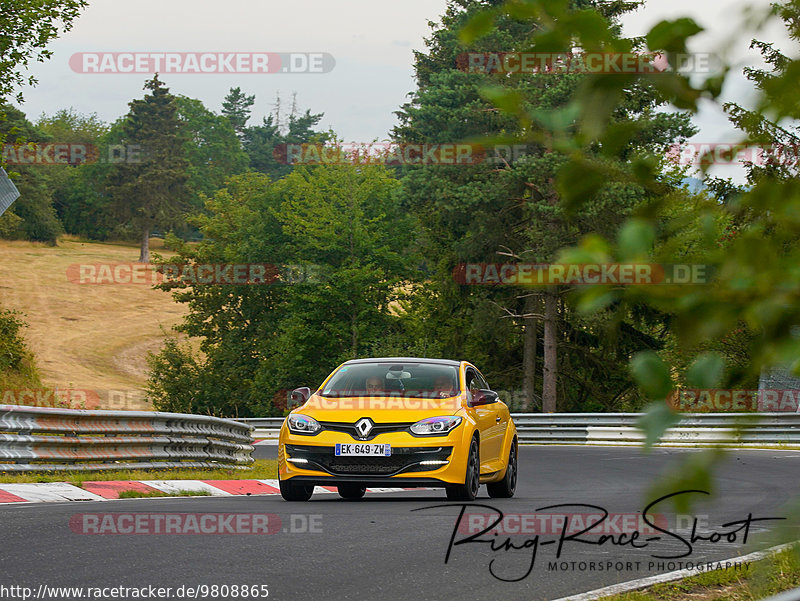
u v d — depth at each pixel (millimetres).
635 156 2479
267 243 152375
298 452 26078
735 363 2162
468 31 2389
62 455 30406
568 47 2365
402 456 25469
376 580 14242
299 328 135125
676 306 2207
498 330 112312
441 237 129375
